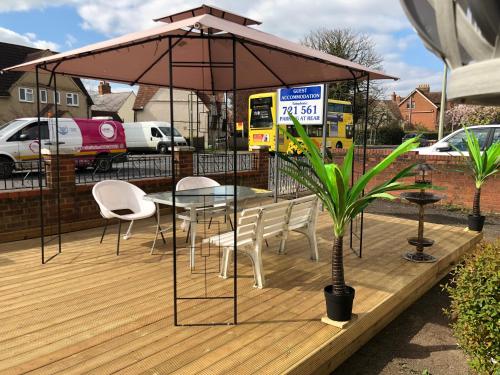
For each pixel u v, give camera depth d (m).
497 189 8.63
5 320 3.11
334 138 20.72
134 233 5.73
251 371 2.45
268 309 3.35
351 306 3.08
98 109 39.22
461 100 0.58
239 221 3.60
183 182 5.94
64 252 4.82
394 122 39.75
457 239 5.64
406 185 2.75
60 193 5.66
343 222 2.95
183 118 27.36
